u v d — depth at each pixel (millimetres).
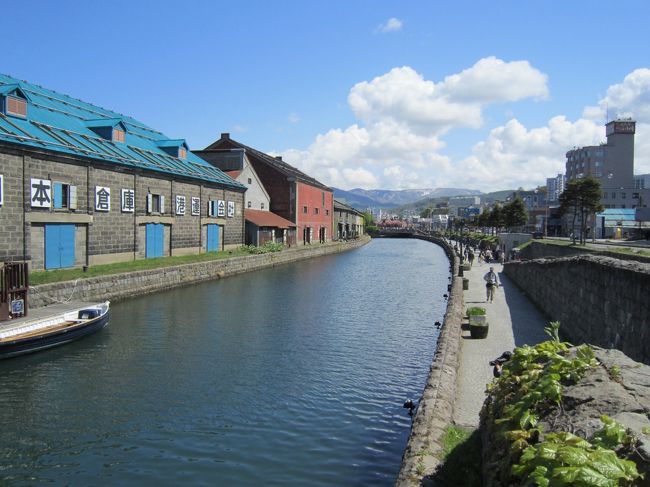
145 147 41125
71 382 14305
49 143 26672
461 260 45344
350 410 12484
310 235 76625
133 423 11625
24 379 14492
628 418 4238
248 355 17188
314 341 19234
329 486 9047
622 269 11523
